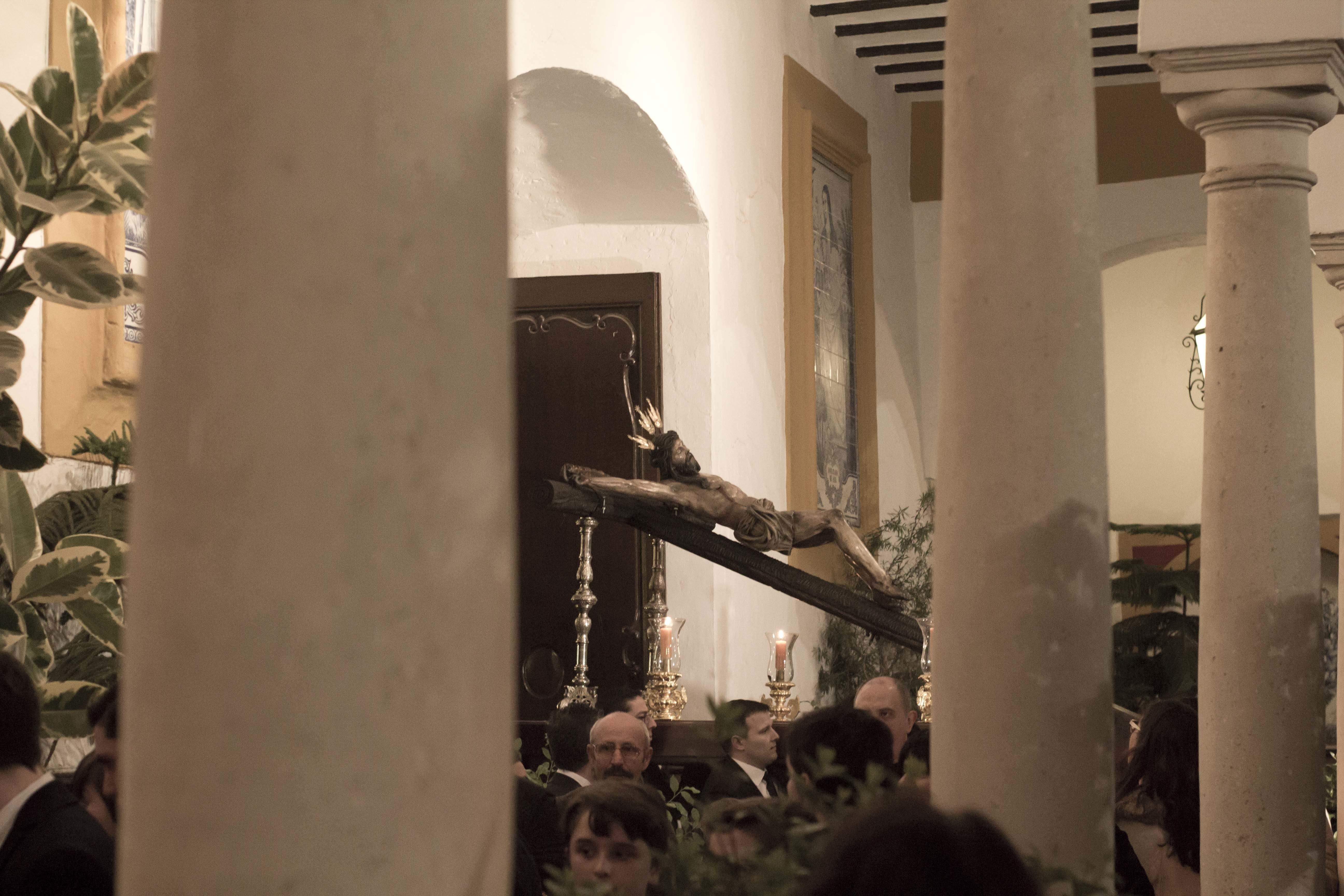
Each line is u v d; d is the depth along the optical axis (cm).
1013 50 312
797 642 1093
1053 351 306
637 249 994
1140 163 1398
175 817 149
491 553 162
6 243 470
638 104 888
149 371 157
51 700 371
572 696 857
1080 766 302
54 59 505
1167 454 1653
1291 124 446
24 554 380
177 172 157
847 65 1271
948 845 165
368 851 149
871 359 1283
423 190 158
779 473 1072
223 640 149
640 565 959
